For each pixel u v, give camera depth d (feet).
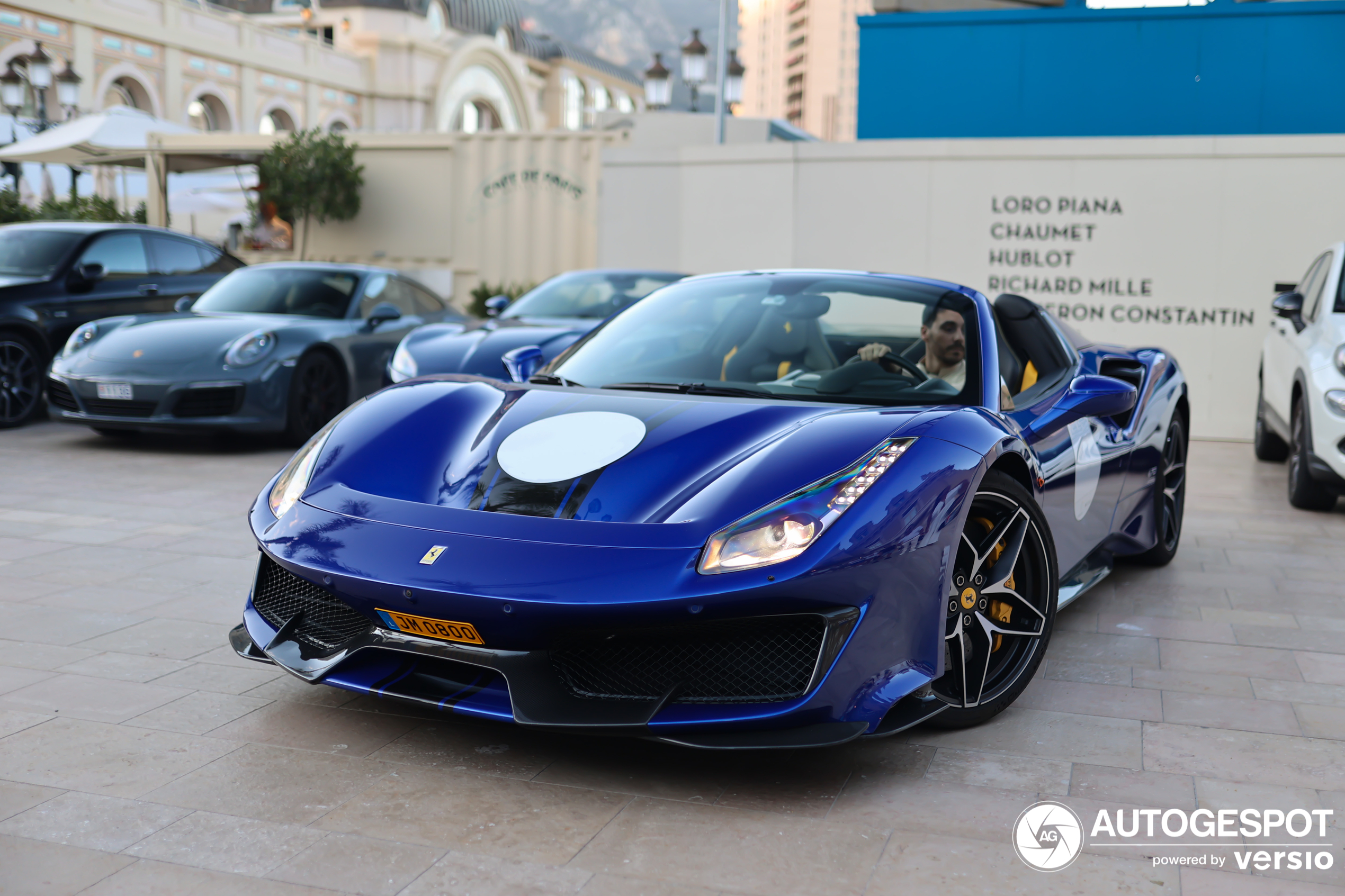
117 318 22.13
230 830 6.27
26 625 10.12
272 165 45.44
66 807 6.50
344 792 6.82
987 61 32.83
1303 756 7.75
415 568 6.87
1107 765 7.53
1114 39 32.04
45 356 24.16
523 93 151.23
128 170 59.16
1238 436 25.77
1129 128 32.27
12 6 76.95
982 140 26.63
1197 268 25.57
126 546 13.37
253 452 21.38
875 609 6.88
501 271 45.21
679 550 6.67
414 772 7.14
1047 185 26.32
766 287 10.73
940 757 7.63
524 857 6.05
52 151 47.03
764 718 6.66
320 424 22.25
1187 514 17.47
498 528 7.04
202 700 8.34
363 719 8.04
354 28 132.16
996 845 6.33
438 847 6.14
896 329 9.87
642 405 8.47
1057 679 9.43
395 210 45.98
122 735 7.62
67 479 17.93
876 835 6.41
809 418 7.95
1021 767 7.48
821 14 460.14
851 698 6.84
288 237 48.37
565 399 8.73
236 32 103.50
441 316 26.66
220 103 102.22
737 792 6.97
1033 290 26.66
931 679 7.25
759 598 6.53
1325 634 10.91
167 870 5.80
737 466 7.30
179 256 27.91
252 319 22.16
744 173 28.55
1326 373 16.80
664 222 29.35
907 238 27.45
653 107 57.62
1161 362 13.83
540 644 6.72
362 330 23.18
